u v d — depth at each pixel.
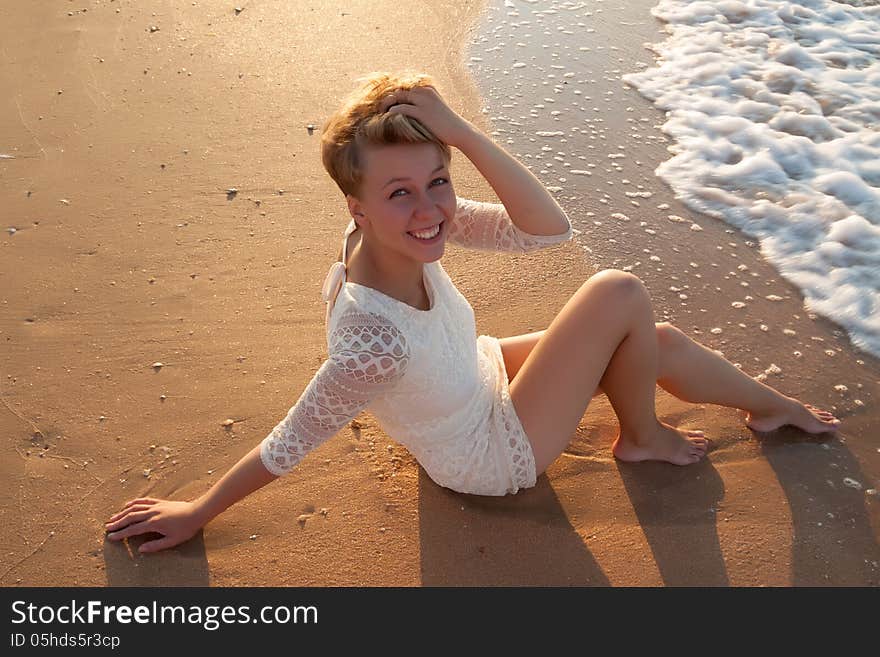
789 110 5.38
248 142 4.82
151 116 5.02
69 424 3.25
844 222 4.38
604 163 4.87
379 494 3.03
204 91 5.24
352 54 5.66
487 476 2.85
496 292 3.96
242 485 2.69
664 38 6.18
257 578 2.78
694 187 4.70
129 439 3.21
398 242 2.35
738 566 2.81
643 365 2.90
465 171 4.73
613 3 6.60
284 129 4.93
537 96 5.41
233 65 5.50
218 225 4.25
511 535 2.90
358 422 3.30
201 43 5.71
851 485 3.09
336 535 2.90
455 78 5.52
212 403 3.35
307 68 5.48
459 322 2.67
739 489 3.07
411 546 2.87
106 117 5.00
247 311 3.78
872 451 3.24
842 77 5.75
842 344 3.76
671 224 4.45
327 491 3.04
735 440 3.26
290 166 4.64
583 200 4.57
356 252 2.53
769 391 3.22
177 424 3.27
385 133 2.23
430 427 2.74
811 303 3.96
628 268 4.15
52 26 5.86
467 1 6.41
